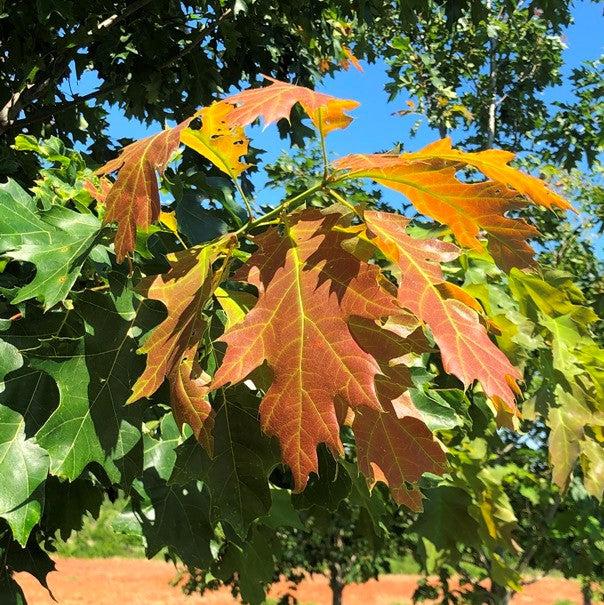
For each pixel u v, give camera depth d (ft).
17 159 5.00
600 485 2.93
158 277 1.77
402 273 1.56
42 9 5.20
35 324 2.23
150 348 1.73
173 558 3.63
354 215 1.58
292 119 7.14
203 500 2.43
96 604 24.06
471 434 4.20
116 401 2.07
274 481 3.22
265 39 7.22
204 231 2.60
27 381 2.16
